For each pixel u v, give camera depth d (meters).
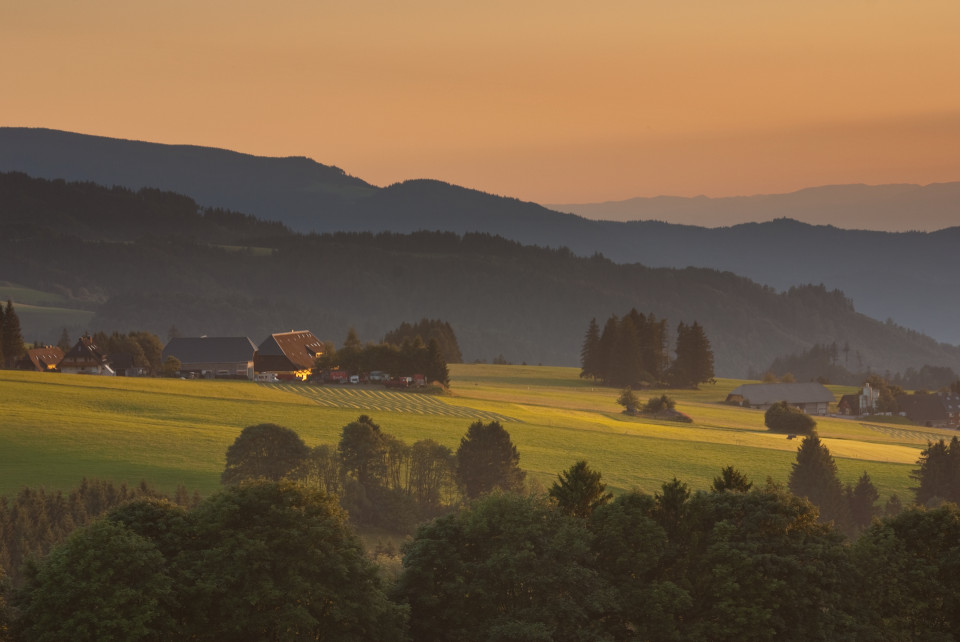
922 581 110.00
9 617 92.81
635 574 110.25
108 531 94.69
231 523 103.19
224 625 95.62
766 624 103.00
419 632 107.88
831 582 107.69
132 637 89.06
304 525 100.75
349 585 100.62
